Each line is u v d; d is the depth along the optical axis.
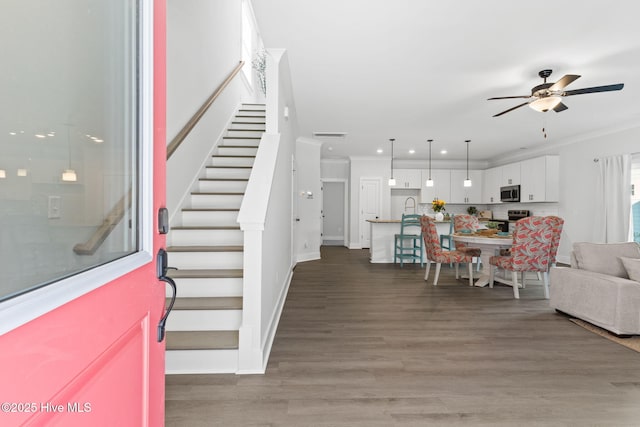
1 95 0.49
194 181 3.45
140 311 0.82
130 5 0.85
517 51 3.08
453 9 2.46
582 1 2.33
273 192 2.84
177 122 3.04
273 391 1.91
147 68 0.86
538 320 3.21
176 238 2.97
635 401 1.84
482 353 2.45
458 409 1.76
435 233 4.71
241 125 4.93
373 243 6.69
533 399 1.86
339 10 2.50
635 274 2.88
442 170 9.17
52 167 0.59
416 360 2.32
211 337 2.23
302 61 3.37
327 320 3.16
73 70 0.65
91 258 0.68
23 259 0.52
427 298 3.99
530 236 3.92
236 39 5.46
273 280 2.93
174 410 1.73
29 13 0.54
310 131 6.26
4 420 0.43
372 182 9.12
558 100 3.21
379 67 3.48
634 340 2.71
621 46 2.96
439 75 3.65
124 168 0.81
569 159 6.59
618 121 5.30
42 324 0.49
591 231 6.04
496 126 5.74
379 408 1.76
